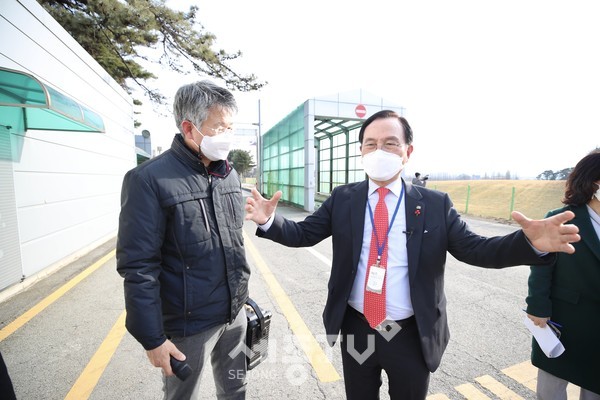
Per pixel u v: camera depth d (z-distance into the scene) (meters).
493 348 2.74
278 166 18.72
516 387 2.25
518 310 3.49
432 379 2.33
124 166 9.42
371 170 1.50
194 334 1.48
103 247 6.88
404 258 1.49
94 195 6.89
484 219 10.43
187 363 1.49
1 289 3.85
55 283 4.48
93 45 10.63
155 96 14.14
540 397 1.72
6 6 4.09
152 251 1.33
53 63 5.23
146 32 10.09
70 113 3.95
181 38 10.69
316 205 15.55
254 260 5.68
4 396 1.17
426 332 1.42
